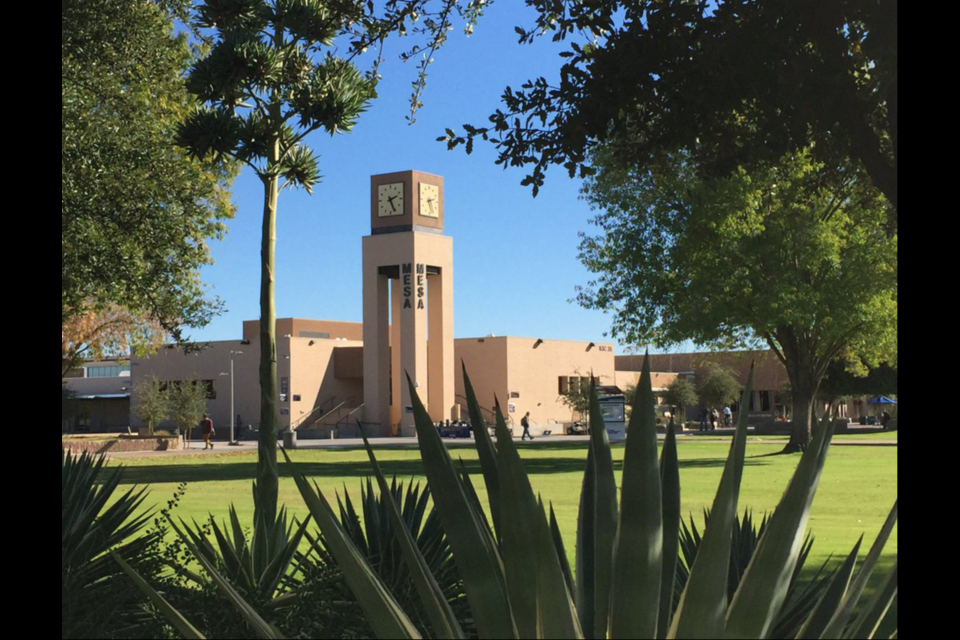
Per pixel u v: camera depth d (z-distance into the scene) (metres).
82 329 38.34
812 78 8.38
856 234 31.33
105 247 17.59
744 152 9.52
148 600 4.63
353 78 7.90
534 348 76.00
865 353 35.12
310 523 10.24
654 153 9.61
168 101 18.80
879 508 14.68
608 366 83.94
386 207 66.00
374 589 2.42
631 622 2.24
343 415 69.31
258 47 7.54
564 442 51.19
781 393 80.06
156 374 74.88
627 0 9.12
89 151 16.78
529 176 9.41
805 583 7.87
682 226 31.08
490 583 2.36
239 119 7.64
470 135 9.46
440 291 67.50
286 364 68.19
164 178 18.38
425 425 2.39
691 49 8.91
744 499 16.08
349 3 7.91
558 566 2.28
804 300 30.12
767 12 8.33
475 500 2.91
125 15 17.06
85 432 79.31
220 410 72.19
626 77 8.82
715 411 76.94
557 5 9.20
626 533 2.25
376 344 66.50
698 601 2.22
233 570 5.27
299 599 4.61
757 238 29.75
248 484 20.98
